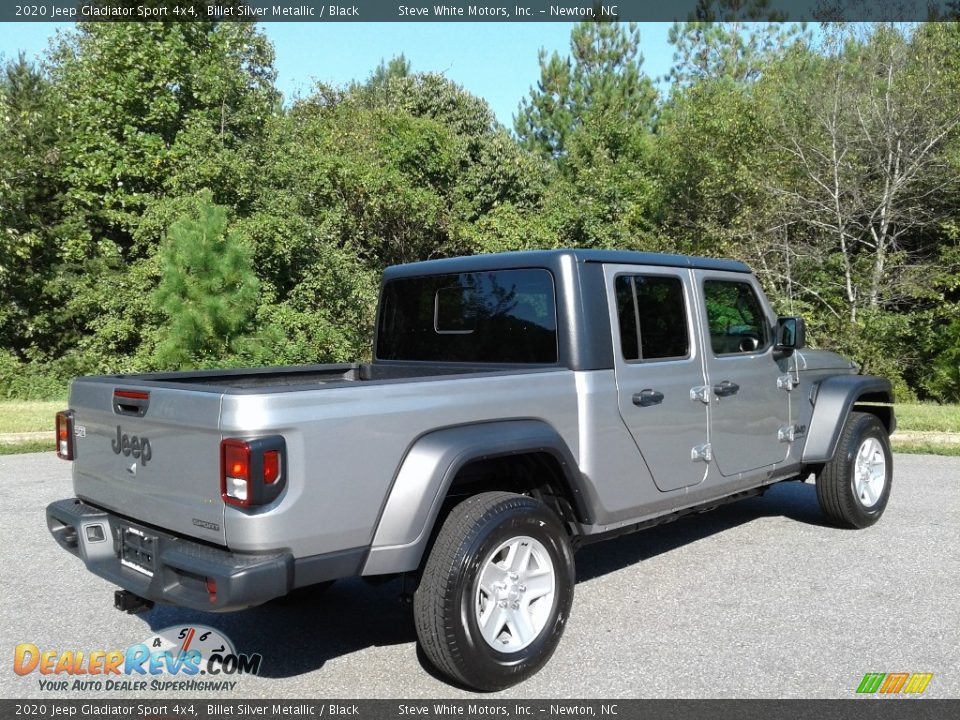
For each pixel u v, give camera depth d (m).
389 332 5.27
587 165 26.88
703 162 18.12
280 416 3.09
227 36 20.44
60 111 19.22
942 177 15.93
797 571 5.15
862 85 16.77
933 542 5.77
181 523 3.32
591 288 4.25
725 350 5.07
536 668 3.67
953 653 3.90
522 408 3.84
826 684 3.58
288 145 21.66
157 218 17.84
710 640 4.08
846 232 16.31
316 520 3.18
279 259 19.08
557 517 3.81
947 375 15.98
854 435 5.90
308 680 3.72
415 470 3.42
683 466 4.68
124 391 3.59
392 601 4.81
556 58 32.34
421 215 21.50
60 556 5.58
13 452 9.61
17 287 18.80
